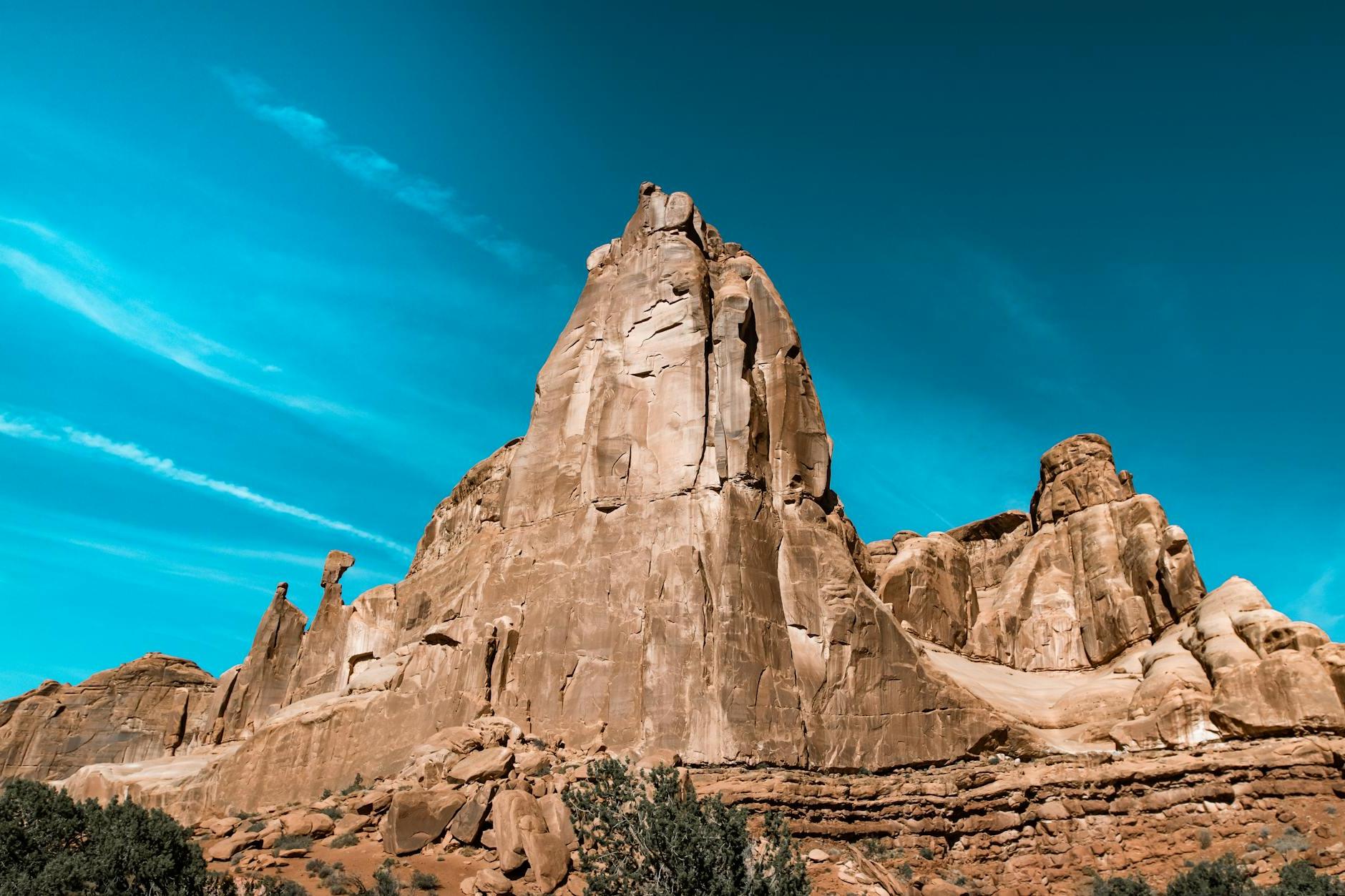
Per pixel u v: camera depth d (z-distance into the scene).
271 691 72.00
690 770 35.25
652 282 47.06
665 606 38.84
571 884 28.97
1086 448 61.78
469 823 30.94
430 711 41.16
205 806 46.16
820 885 30.48
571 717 38.69
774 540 41.56
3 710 81.44
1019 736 40.88
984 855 34.31
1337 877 29.81
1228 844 32.53
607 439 43.66
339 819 33.09
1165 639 46.12
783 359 46.38
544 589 42.38
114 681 83.44
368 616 65.44
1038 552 60.19
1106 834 33.78
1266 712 36.50
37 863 25.95
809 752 37.97
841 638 40.69
